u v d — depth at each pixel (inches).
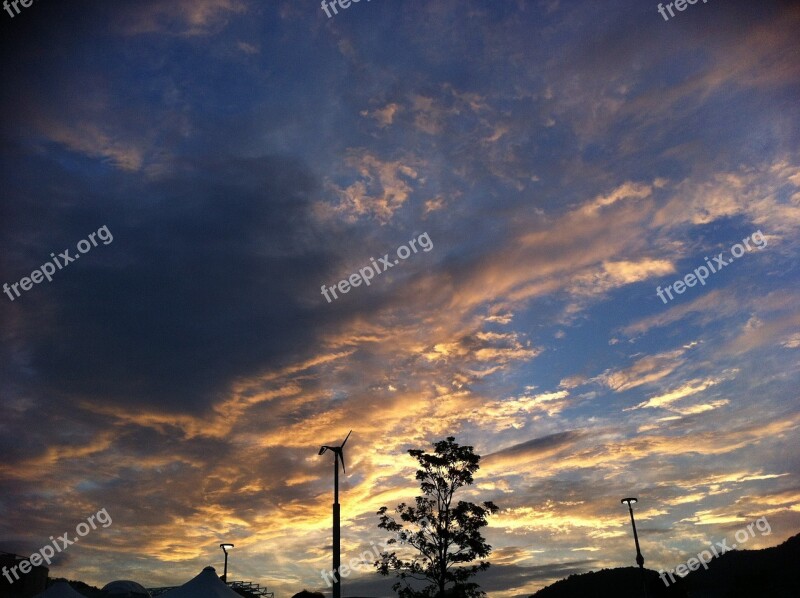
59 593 1188.5
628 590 4276.6
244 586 2300.7
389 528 1690.5
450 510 1684.3
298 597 397.7
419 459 1726.1
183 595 1032.8
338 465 1217.4
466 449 1743.4
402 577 1657.2
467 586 1620.3
